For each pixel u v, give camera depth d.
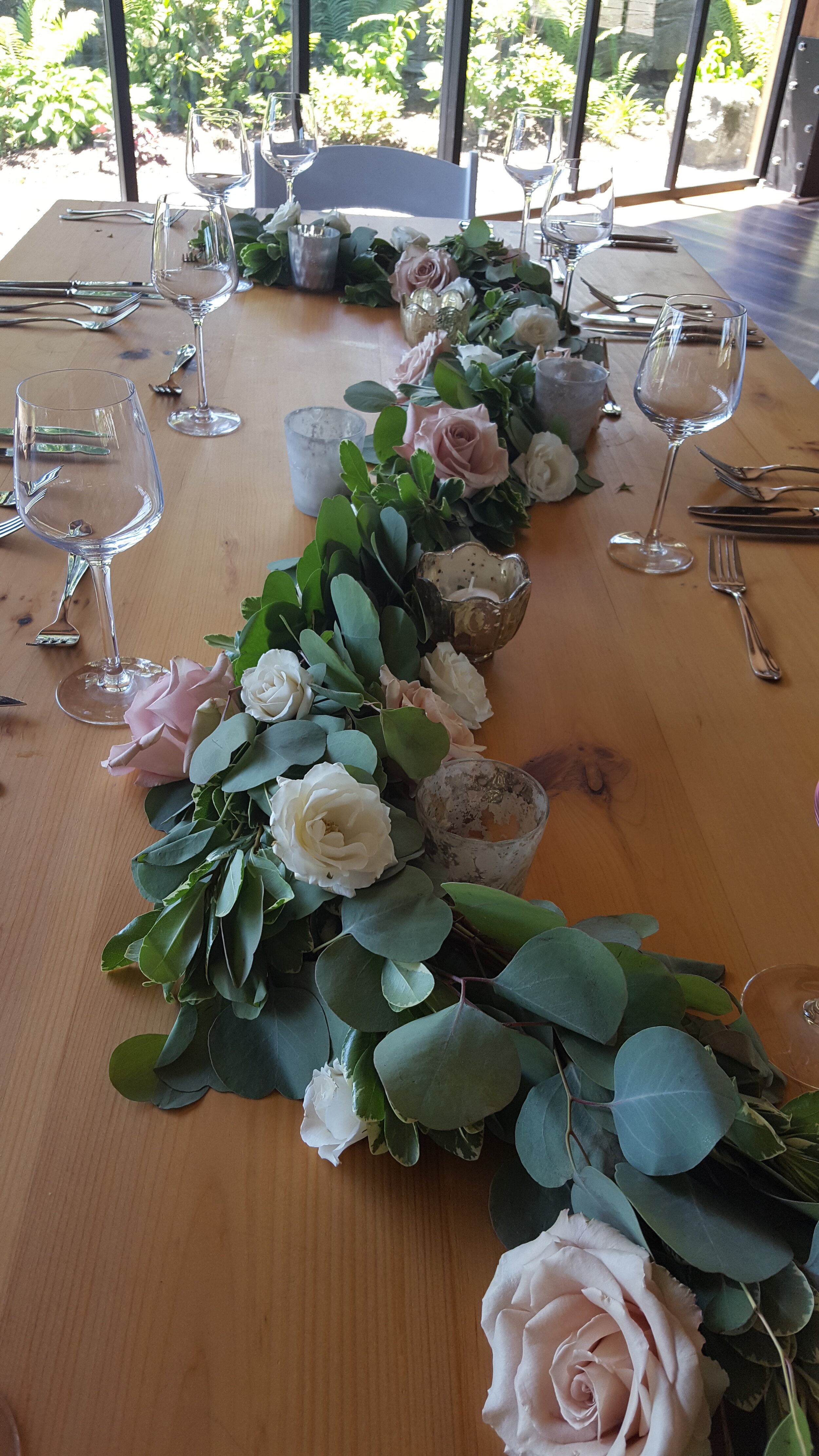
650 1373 0.36
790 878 0.75
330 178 2.50
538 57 4.88
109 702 0.87
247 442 1.35
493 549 1.16
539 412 1.32
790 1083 0.59
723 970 0.65
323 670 0.67
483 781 0.65
